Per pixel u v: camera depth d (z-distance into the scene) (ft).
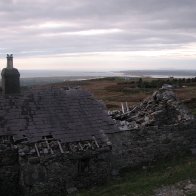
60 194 74.84
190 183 69.56
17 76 83.71
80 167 78.13
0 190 73.87
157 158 89.61
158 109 99.19
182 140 93.45
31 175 72.84
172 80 395.34
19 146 74.13
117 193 68.23
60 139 77.97
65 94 88.22
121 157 85.10
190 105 175.01
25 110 80.74
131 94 293.02
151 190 67.56
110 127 85.05
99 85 404.16
